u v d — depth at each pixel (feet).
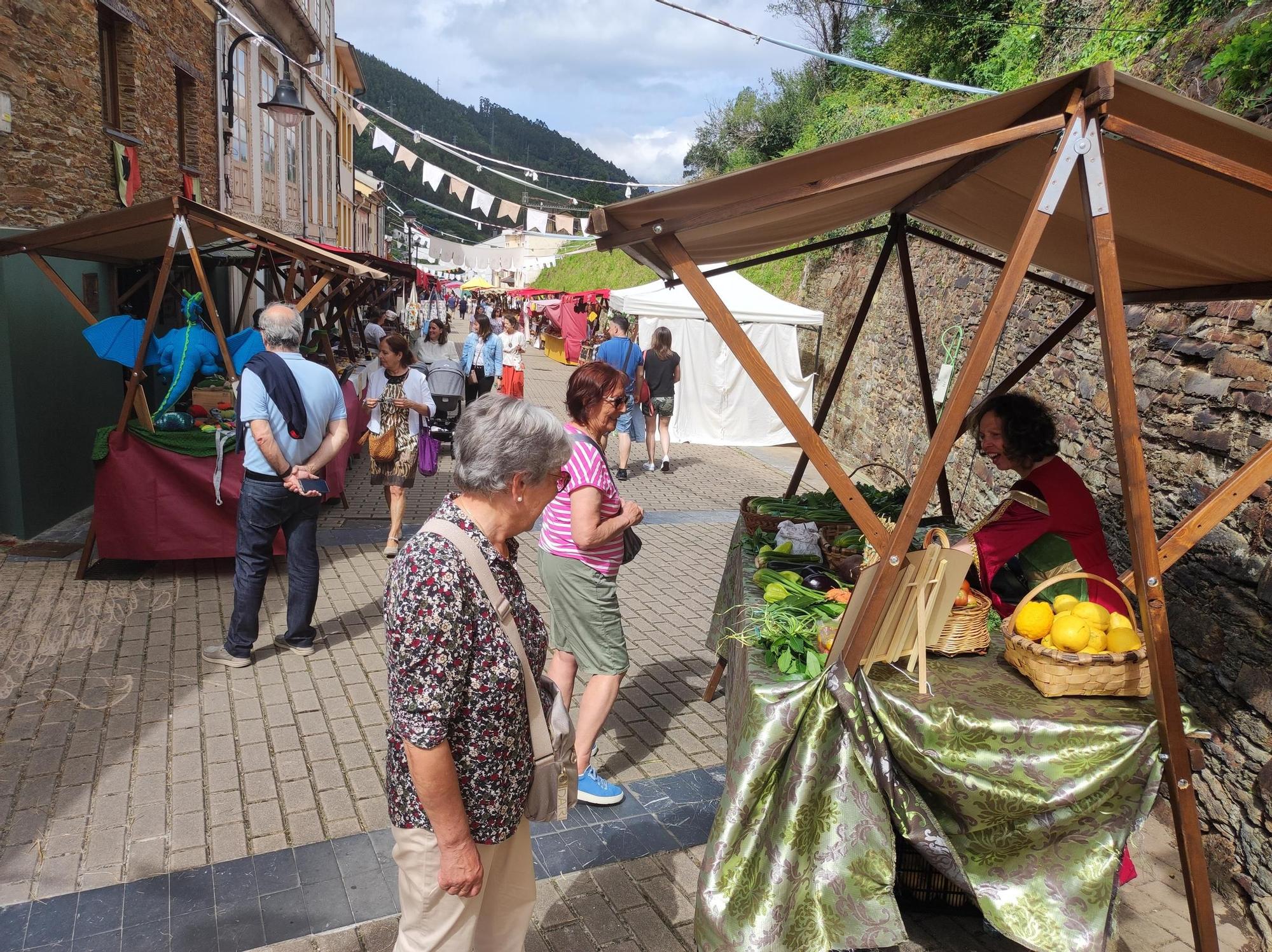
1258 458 8.42
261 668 15.43
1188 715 8.16
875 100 53.62
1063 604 9.04
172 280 29.66
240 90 43.39
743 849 7.97
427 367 35.76
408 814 6.07
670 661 16.87
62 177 24.35
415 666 5.49
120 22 28.58
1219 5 19.29
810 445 7.84
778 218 9.19
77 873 9.84
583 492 10.33
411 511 27.78
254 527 14.97
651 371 35.76
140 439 19.04
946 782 7.89
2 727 12.93
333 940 8.97
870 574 7.91
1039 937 7.83
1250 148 7.16
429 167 42.06
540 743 6.37
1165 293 12.08
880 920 7.97
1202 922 8.00
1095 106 6.97
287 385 14.67
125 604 18.02
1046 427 9.54
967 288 28.19
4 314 20.57
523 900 7.02
